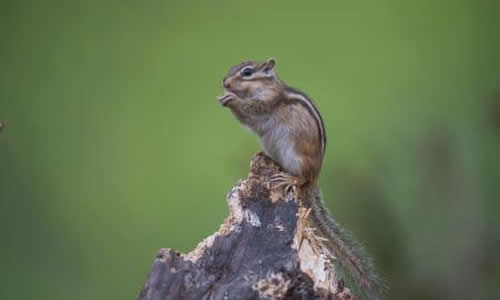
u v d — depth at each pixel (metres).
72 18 21.86
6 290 14.44
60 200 17.19
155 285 6.31
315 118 8.89
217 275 6.42
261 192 7.12
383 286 8.00
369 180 10.21
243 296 6.23
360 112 17.47
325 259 6.83
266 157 8.99
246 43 20.56
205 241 6.66
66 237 15.90
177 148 18.27
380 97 17.69
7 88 19.97
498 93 11.09
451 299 9.80
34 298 14.43
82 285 14.53
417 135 10.85
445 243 9.99
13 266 15.03
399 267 9.86
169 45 20.89
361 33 20.47
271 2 22.02
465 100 12.99
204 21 21.38
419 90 15.88
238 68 9.16
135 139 18.69
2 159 18.02
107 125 18.98
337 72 19.14
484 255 9.91
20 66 20.55
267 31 21.03
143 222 16.48
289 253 6.56
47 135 18.83
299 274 6.40
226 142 18.05
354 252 8.21
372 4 21.55
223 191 17.09
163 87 19.78
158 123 19.00
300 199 8.48
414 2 21.19
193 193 17.11
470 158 10.48
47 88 19.69
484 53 15.83
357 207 10.07
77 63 20.69
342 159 11.57
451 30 19.27
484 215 10.16
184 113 19.12
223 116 18.92
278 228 6.81
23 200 17.08
